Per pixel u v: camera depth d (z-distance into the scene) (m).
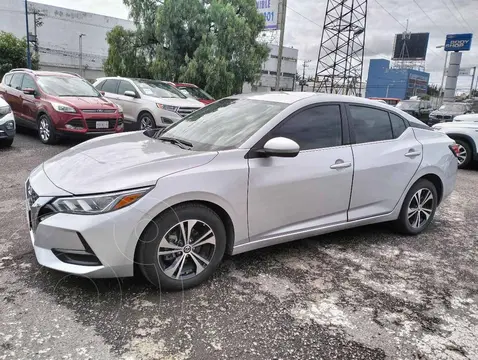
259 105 3.71
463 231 4.74
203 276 3.04
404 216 4.30
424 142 4.38
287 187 3.29
